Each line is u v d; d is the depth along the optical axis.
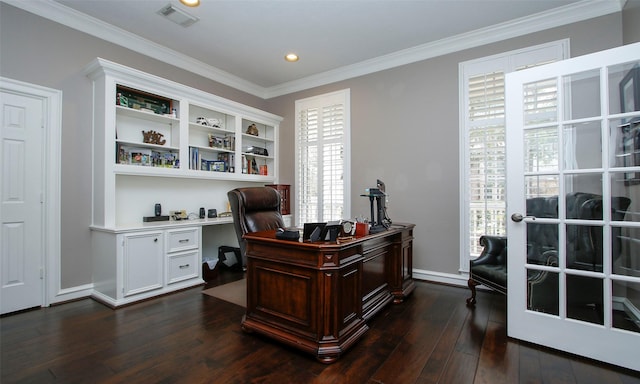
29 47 2.74
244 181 4.66
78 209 3.02
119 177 3.38
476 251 3.35
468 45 3.44
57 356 1.93
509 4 2.85
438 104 3.62
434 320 2.51
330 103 4.47
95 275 3.07
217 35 3.42
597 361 1.89
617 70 1.89
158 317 2.57
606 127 1.90
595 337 1.90
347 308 2.10
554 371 1.79
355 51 3.80
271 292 2.18
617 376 1.75
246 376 1.74
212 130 4.17
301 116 4.80
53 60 2.88
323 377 1.73
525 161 2.17
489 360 1.91
